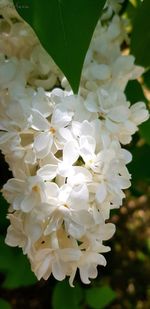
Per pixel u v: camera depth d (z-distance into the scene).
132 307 0.66
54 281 0.56
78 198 0.26
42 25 0.26
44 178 0.27
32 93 0.30
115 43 0.36
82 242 0.29
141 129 0.35
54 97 0.29
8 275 0.38
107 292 0.42
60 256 0.27
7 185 0.28
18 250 0.37
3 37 0.32
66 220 0.27
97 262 0.28
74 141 0.27
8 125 0.29
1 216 0.35
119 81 0.34
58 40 0.25
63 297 0.40
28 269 0.37
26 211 0.27
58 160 0.28
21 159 0.28
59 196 0.27
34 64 0.32
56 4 0.26
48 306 0.60
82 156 0.27
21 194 0.27
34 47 0.32
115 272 0.66
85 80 0.32
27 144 0.29
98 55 0.35
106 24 0.36
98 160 0.28
